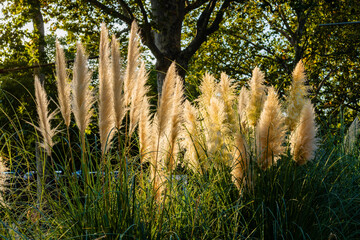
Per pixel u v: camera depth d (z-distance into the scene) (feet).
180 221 11.37
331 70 59.93
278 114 11.88
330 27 59.77
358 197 13.15
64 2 49.73
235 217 11.30
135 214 10.08
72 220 10.04
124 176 10.37
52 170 10.93
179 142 13.50
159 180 11.51
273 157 11.91
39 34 44.57
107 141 10.85
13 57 43.86
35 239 10.19
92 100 11.02
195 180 12.85
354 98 40.06
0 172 11.08
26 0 43.96
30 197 11.54
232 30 67.97
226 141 13.10
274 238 10.68
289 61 66.69
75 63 10.77
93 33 45.96
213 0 48.52
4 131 11.67
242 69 67.56
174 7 46.39
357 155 16.75
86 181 10.51
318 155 14.84
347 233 12.15
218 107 12.69
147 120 11.67
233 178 12.06
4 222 9.92
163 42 46.24
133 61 11.31
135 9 49.44
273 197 11.59
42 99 11.13
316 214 11.96
